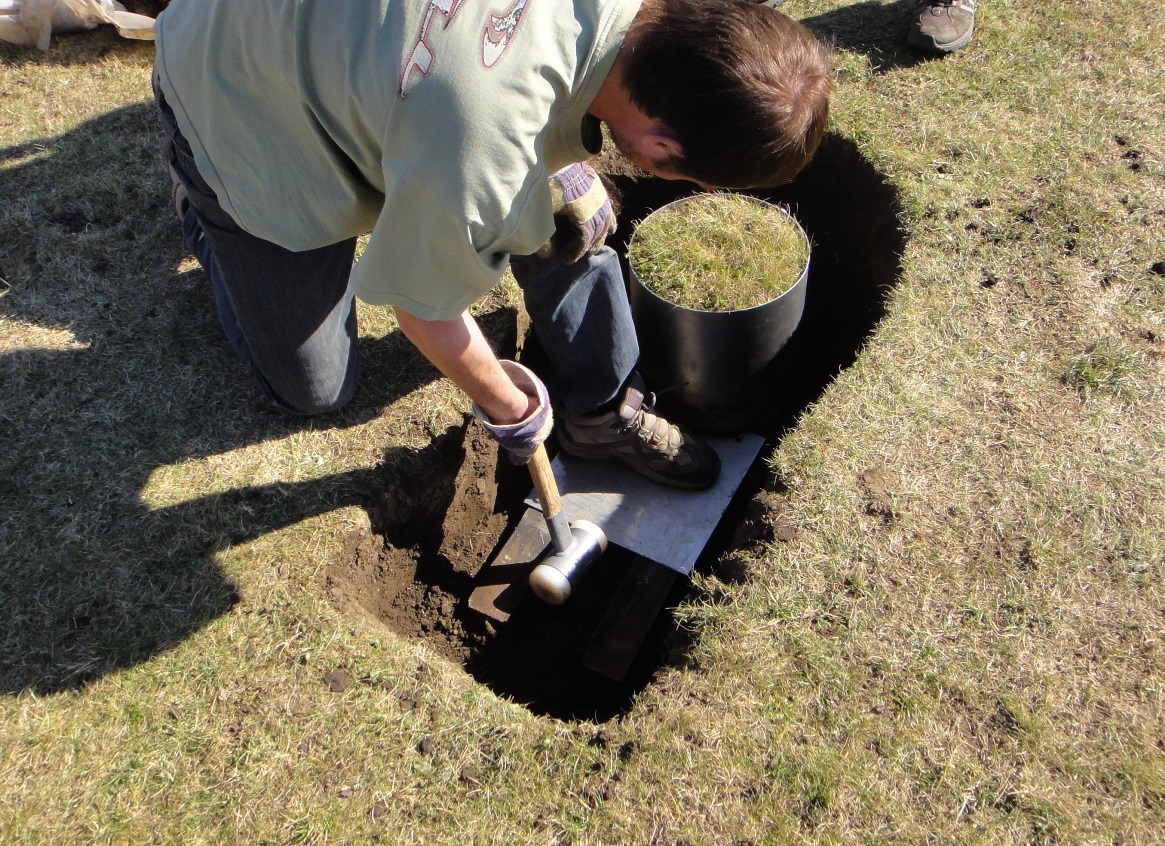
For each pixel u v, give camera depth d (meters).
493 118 1.21
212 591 2.08
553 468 2.71
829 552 2.03
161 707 1.91
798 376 2.88
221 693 1.92
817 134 1.27
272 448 2.35
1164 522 2.03
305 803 1.77
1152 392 2.25
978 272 2.52
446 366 1.55
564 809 1.74
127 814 1.77
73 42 3.62
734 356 2.46
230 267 2.01
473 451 2.56
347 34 1.27
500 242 1.36
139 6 3.70
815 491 2.12
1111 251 2.53
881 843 1.65
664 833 1.70
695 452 2.54
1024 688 1.81
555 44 1.23
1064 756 1.73
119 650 1.99
